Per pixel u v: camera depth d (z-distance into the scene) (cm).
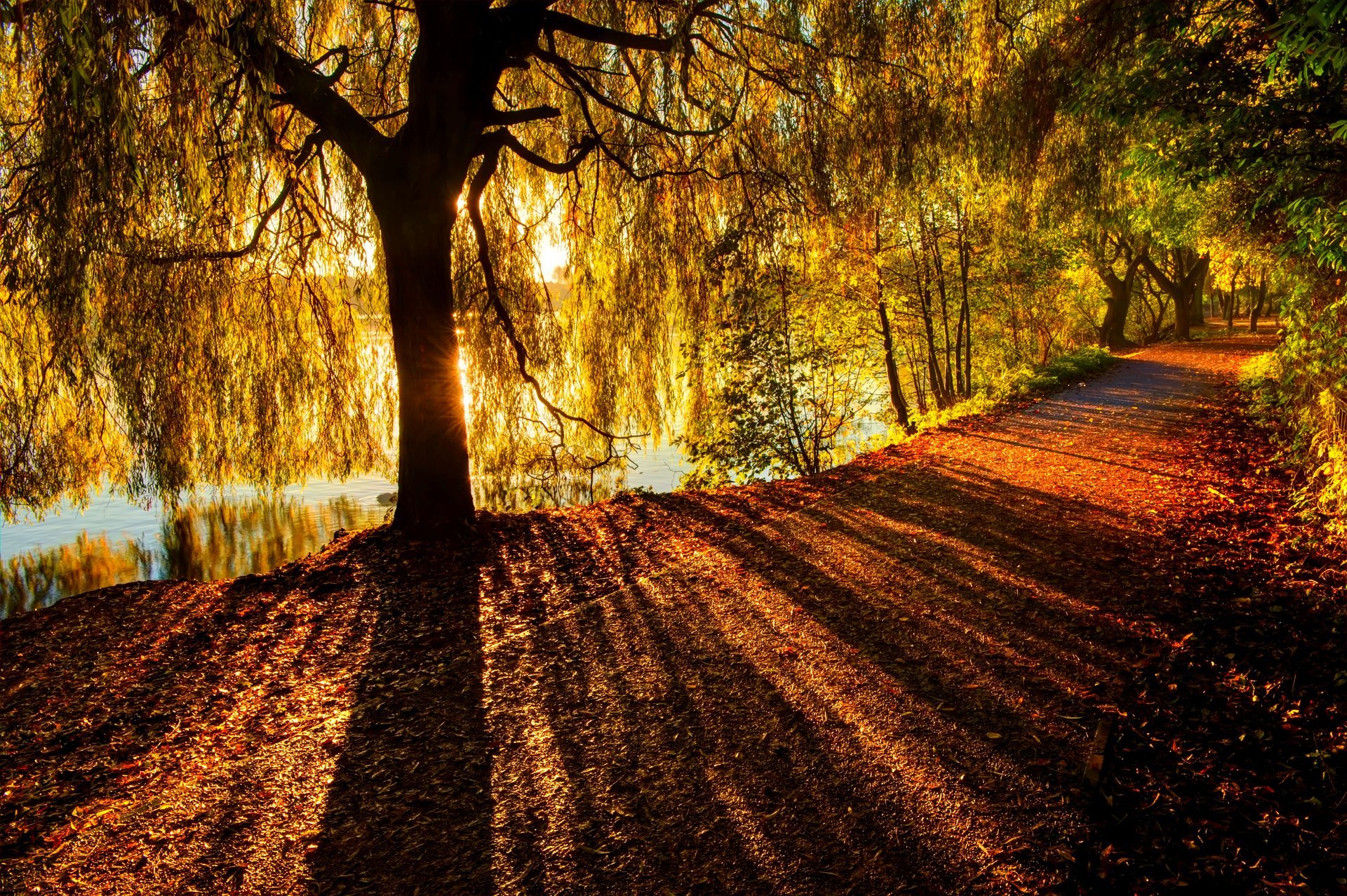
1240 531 668
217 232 796
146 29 604
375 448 958
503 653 510
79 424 804
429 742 400
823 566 647
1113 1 788
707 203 1062
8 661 540
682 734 391
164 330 790
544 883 289
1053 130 1073
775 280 1184
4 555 1642
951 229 1798
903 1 945
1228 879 275
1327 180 637
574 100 1008
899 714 395
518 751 386
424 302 751
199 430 862
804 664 462
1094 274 3256
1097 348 2489
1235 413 1302
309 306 922
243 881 302
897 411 1769
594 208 1008
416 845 317
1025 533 706
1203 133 665
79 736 436
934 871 283
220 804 358
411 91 734
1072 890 270
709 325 1122
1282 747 353
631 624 545
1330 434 763
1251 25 646
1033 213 1256
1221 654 440
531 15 766
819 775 347
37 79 604
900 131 983
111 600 662
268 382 882
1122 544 653
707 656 483
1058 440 1174
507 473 1002
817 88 970
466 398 969
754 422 1309
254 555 1612
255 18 592
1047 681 421
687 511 871
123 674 516
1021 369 1973
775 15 920
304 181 877
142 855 323
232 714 454
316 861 311
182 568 1542
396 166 739
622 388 1087
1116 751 353
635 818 326
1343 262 540
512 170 1008
